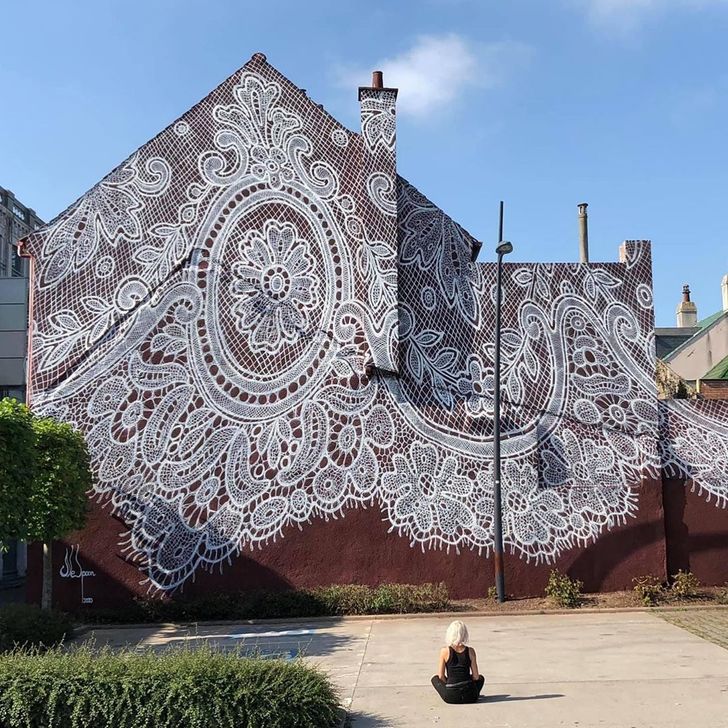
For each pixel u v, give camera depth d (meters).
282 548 16.69
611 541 17.39
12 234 37.25
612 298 18.50
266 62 18.58
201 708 7.40
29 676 7.70
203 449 16.84
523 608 15.94
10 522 12.43
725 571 17.62
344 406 17.30
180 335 17.19
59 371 16.81
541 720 7.95
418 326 17.98
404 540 16.97
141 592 16.23
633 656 11.15
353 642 12.93
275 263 17.77
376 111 18.53
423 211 18.58
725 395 24.97
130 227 17.48
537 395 17.91
